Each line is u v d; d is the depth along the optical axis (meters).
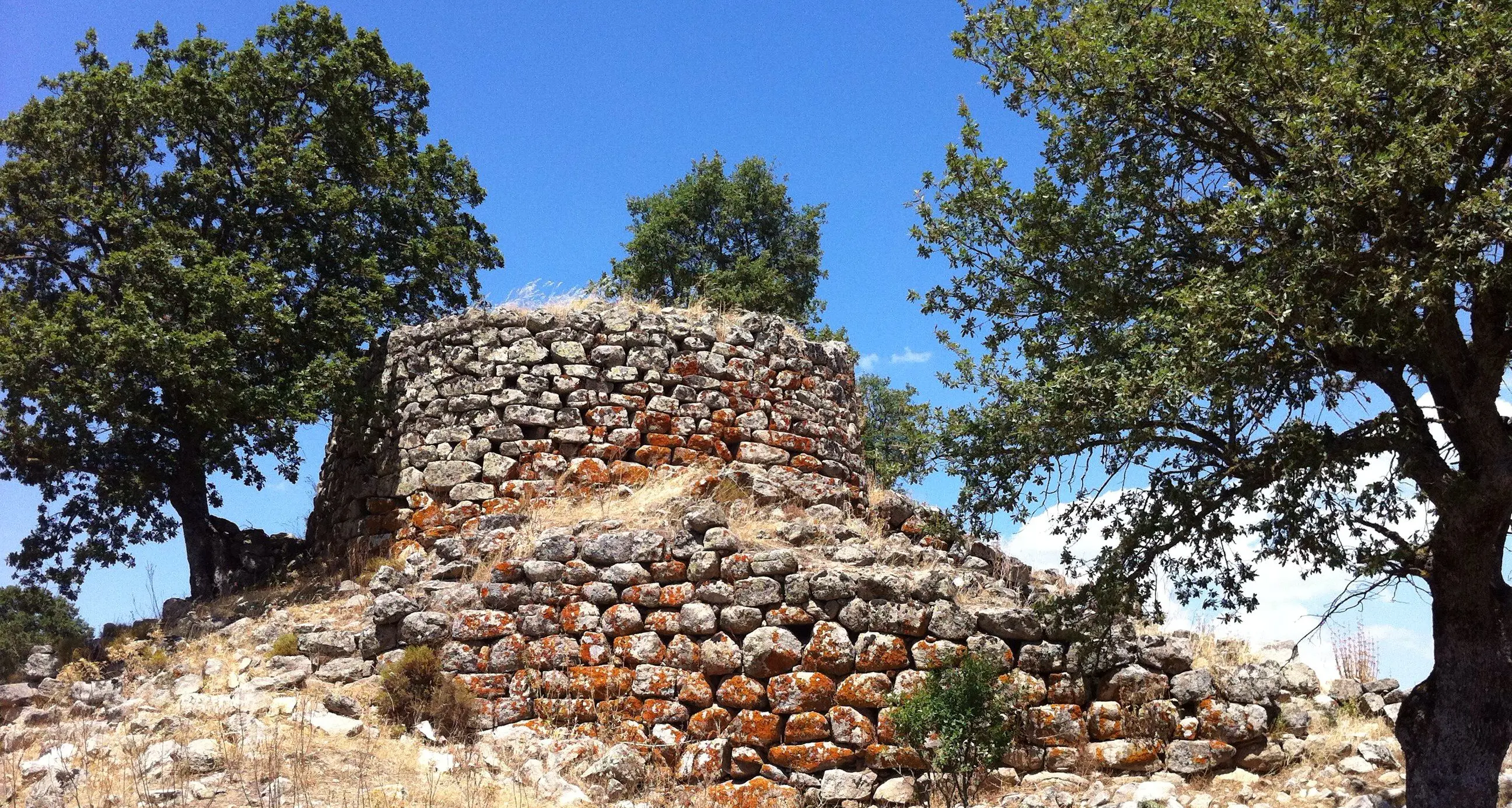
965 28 11.02
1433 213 8.38
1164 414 9.06
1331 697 11.38
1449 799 8.96
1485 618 9.16
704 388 14.59
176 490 16.23
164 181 16.31
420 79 19.47
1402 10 8.91
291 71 17.56
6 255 16.80
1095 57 10.09
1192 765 10.24
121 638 12.83
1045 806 9.58
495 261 20.33
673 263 27.84
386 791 8.77
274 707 10.29
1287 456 8.85
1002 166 10.66
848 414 16.56
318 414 14.70
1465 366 9.10
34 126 16.48
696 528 11.16
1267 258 8.74
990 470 10.23
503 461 13.77
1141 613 10.49
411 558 12.80
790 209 29.09
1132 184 10.38
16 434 14.67
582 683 10.68
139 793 8.39
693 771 10.08
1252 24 9.35
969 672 9.59
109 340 13.59
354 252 17.42
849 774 9.93
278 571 15.90
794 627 10.57
